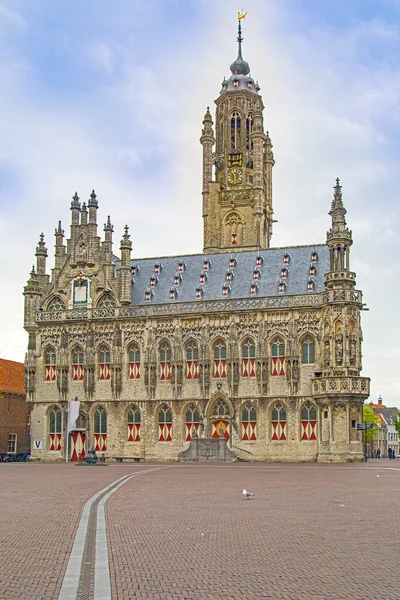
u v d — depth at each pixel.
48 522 23.48
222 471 54.78
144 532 21.14
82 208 88.31
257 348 78.25
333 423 73.31
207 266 86.81
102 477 47.22
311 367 76.56
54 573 15.54
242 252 86.75
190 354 81.31
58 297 87.62
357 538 19.78
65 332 85.44
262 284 82.50
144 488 37.06
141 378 82.38
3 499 31.44
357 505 27.94
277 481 42.16
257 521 23.41
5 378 94.62
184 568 15.98
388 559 16.83
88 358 83.94
